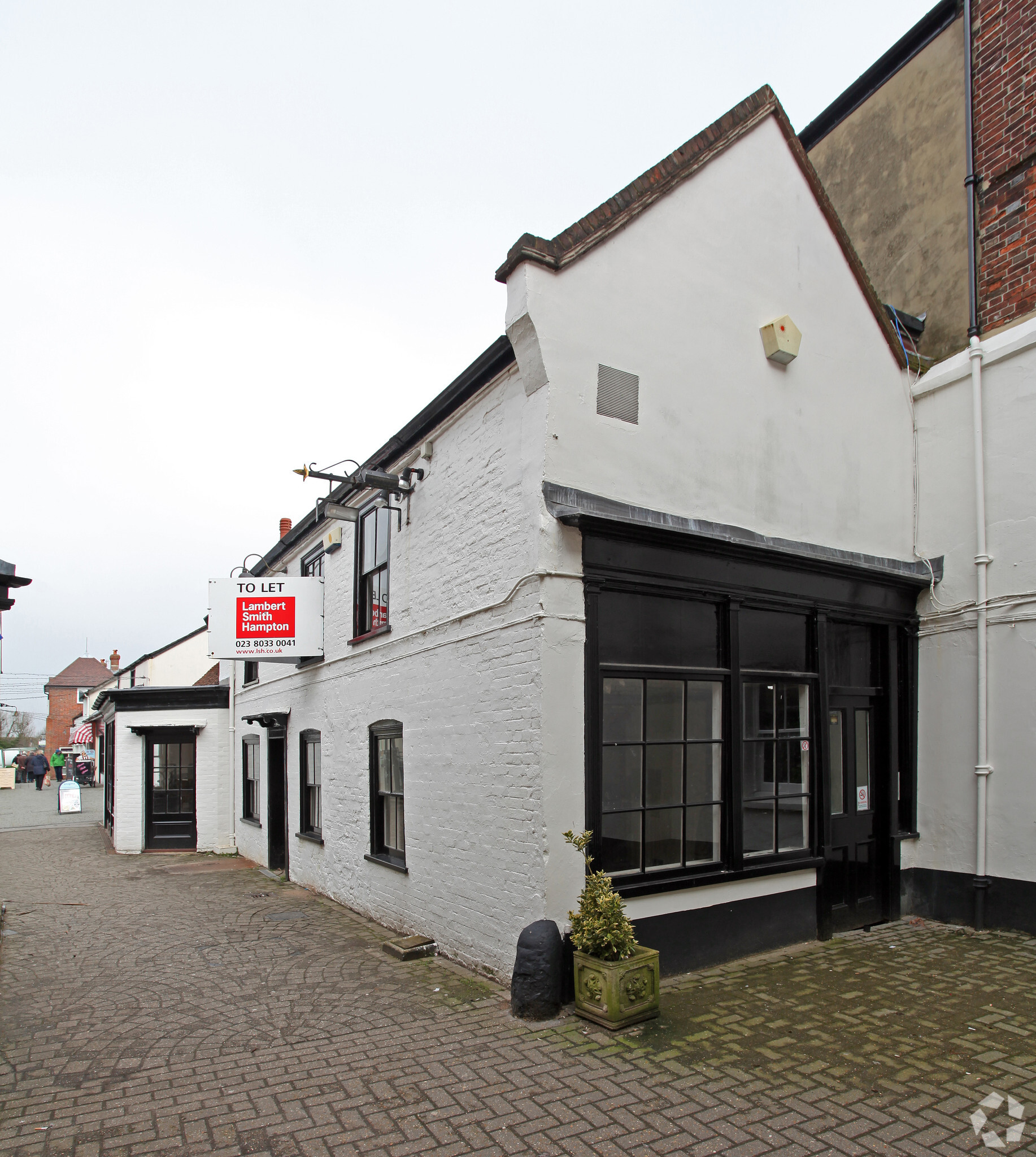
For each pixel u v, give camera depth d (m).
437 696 6.84
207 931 7.97
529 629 5.36
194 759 15.49
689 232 6.37
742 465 6.50
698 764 5.96
